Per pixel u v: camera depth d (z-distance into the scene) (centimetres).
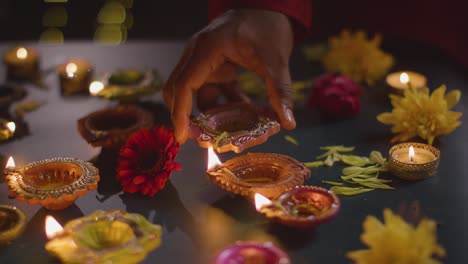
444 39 129
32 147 89
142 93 96
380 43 112
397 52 109
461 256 72
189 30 188
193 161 86
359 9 136
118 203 80
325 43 112
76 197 78
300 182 78
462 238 74
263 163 81
